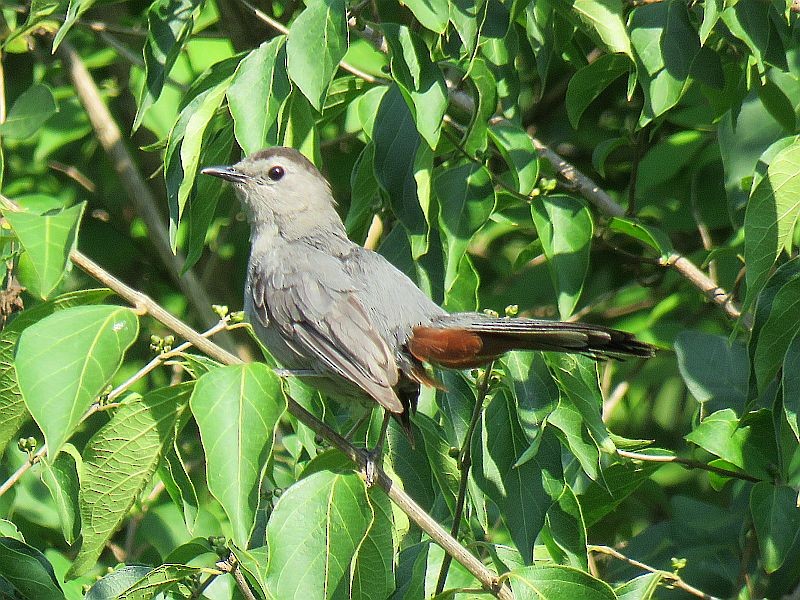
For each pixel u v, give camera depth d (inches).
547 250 337.1
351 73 389.4
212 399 239.8
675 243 518.9
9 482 296.4
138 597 280.8
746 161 397.1
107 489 273.3
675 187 490.9
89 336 242.5
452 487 323.9
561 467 307.1
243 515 232.4
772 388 364.8
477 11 296.5
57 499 295.6
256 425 238.5
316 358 325.7
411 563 303.6
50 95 383.2
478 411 296.2
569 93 360.8
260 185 362.6
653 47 333.4
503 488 306.3
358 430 356.2
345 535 259.1
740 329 354.6
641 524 478.9
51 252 251.8
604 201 406.3
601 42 330.0
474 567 274.4
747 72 359.9
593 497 356.2
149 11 335.6
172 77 479.8
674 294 478.6
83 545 277.4
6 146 524.1
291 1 435.8
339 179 520.4
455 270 319.3
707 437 331.6
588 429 305.1
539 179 415.5
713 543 396.8
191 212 337.1
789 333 292.7
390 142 328.5
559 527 301.7
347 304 323.0
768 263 297.6
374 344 314.5
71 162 551.2
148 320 506.3
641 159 480.4
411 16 399.5
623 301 514.0
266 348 341.4
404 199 326.3
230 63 331.0
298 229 360.2
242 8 437.1
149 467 274.2
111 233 543.2
